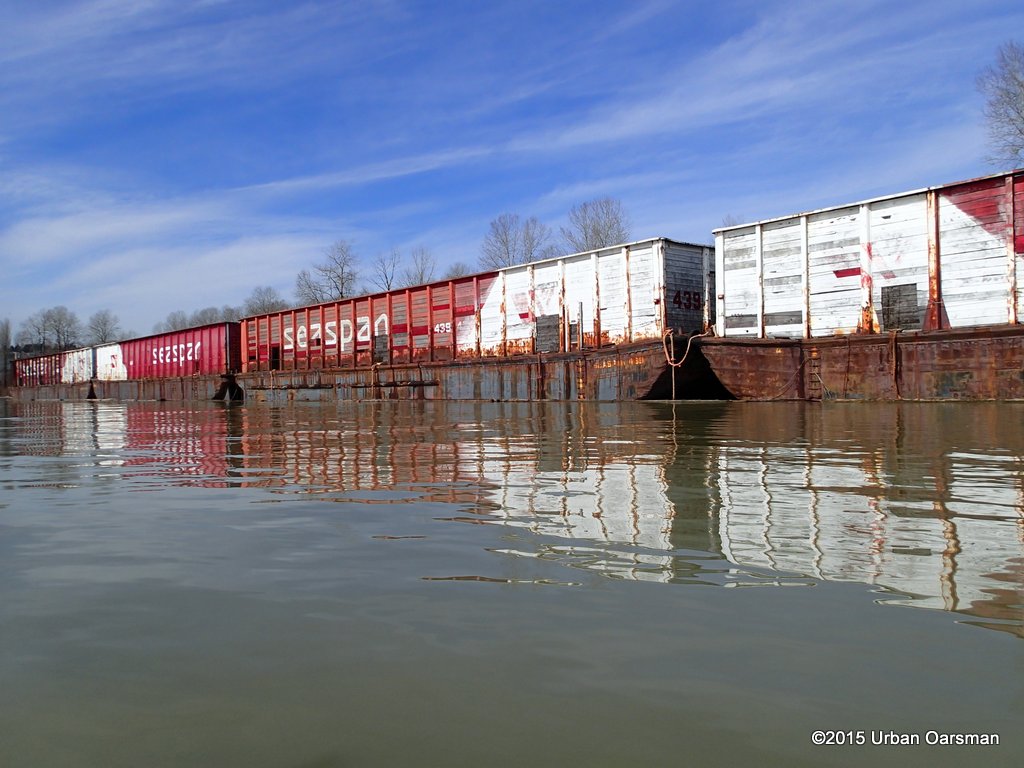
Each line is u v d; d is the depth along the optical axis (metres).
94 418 17.92
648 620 2.08
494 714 1.56
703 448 6.40
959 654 1.81
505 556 2.79
